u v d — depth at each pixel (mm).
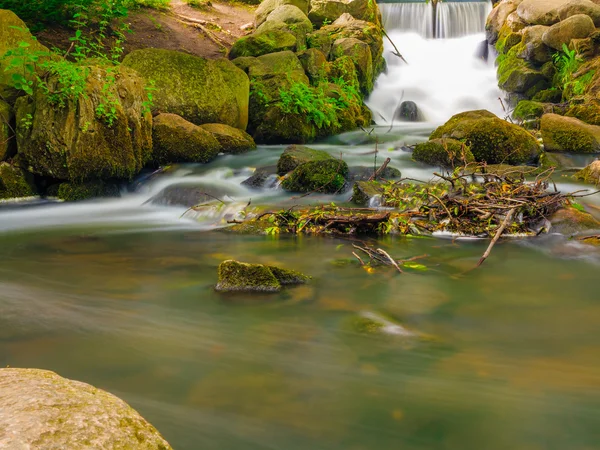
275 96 11742
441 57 17219
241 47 13773
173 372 3086
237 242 5977
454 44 17734
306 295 4340
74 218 7375
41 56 8664
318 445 2463
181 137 9391
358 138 11852
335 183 7988
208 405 2758
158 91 10109
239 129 10844
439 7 18203
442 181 8102
